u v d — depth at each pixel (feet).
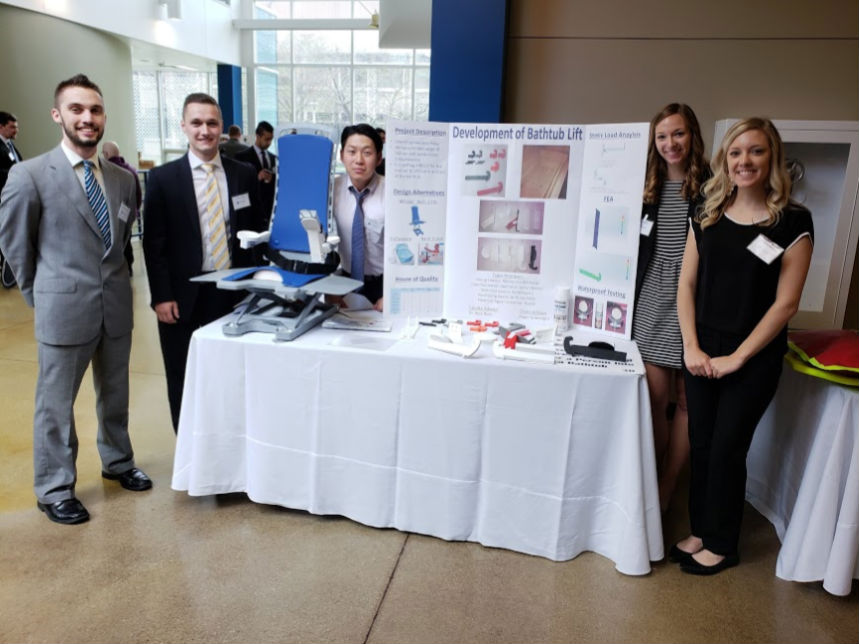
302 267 7.41
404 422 6.85
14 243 6.72
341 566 6.64
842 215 9.61
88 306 7.09
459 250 7.68
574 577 6.59
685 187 6.73
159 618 5.81
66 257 6.93
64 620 5.76
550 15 10.00
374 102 44.24
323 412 7.04
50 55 26.71
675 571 6.77
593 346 6.91
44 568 6.48
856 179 9.42
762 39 9.63
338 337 7.22
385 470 7.05
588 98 10.21
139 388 11.96
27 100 26.03
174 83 46.91
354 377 6.84
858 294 10.23
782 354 6.20
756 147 5.69
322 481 7.26
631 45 9.93
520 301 7.72
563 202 7.32
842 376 6.21
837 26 9.43
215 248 8.10
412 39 14.66
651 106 10.09
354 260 8.26
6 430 9.84
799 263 5.83
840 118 9.72
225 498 7.97
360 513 7.27
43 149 26.86
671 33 9.80
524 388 6.47
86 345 7.22
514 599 6.23
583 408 6.41
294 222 7.51
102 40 30.01
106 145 23.45
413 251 7.63
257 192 8.60
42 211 6.76
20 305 17.93
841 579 6.08
